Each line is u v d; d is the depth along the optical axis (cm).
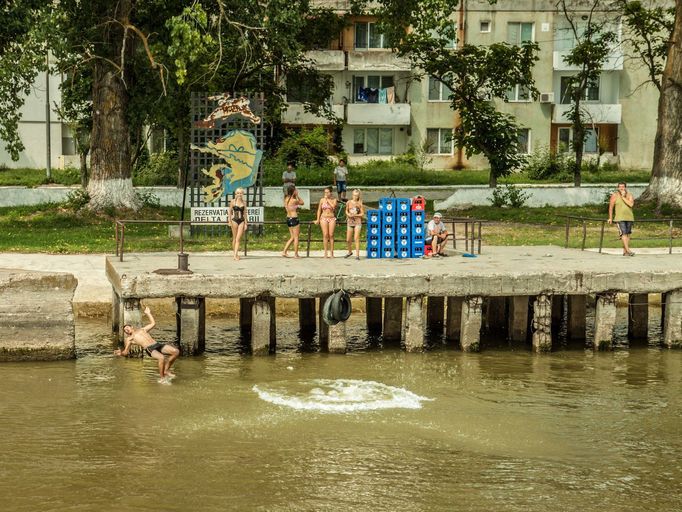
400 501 1504
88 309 2730
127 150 4159
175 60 3525
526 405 2005
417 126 6788
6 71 3622
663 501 1528
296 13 3806
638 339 2631
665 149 4353
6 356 2261
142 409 1922
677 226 4053
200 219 3462
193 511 1448
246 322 2631
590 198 4731
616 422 1908
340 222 2823
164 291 2258
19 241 3469
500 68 4966
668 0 6353
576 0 6575
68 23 3947
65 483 1545
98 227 3847
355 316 2858
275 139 6381
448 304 2562
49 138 5888
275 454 1691
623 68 6744
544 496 1537
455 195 4700
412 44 4941
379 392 2064
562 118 6719
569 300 2627
